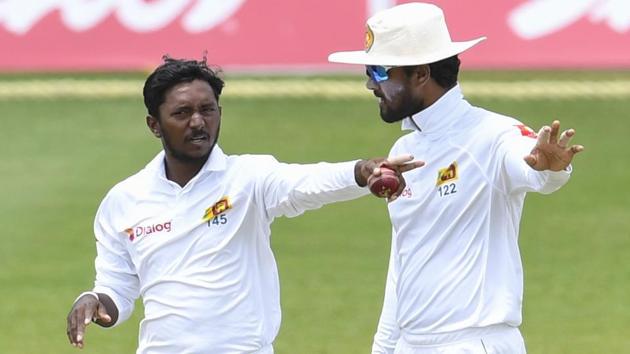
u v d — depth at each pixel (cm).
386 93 2227
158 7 6712
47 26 6781
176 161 2198
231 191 2177
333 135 6016
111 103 6525
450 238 2208
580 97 6328
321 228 4991
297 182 2123
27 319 4122
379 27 2222
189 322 2164
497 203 2184
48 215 5144
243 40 6694
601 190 5319
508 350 2203
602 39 6575
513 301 2198
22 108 6500
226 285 2166
